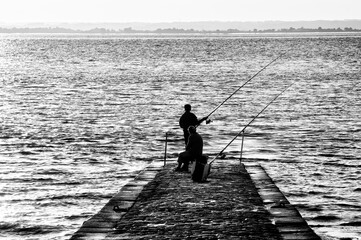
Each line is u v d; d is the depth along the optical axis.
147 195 15.28
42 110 45.50
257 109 47.59
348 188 21.55
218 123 39.94
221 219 12.80
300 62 117.38
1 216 17.64
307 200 19.88
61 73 89.69
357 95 58.75
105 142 31.41
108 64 111.81
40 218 17.53
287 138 33.31
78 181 22.33
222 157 22.92
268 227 12.21
